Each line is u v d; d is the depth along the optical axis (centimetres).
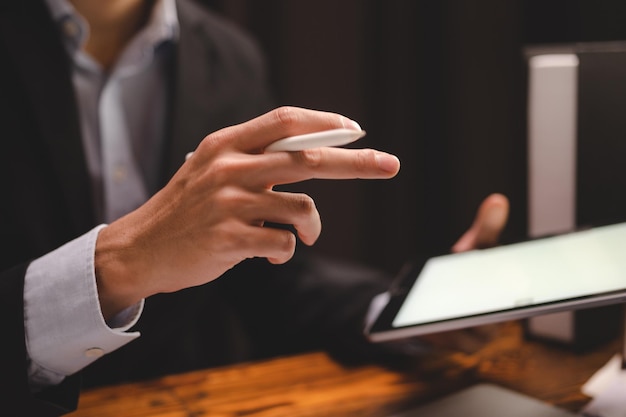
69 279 61
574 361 82
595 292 60
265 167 53
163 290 60
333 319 101
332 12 204
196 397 75
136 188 111
